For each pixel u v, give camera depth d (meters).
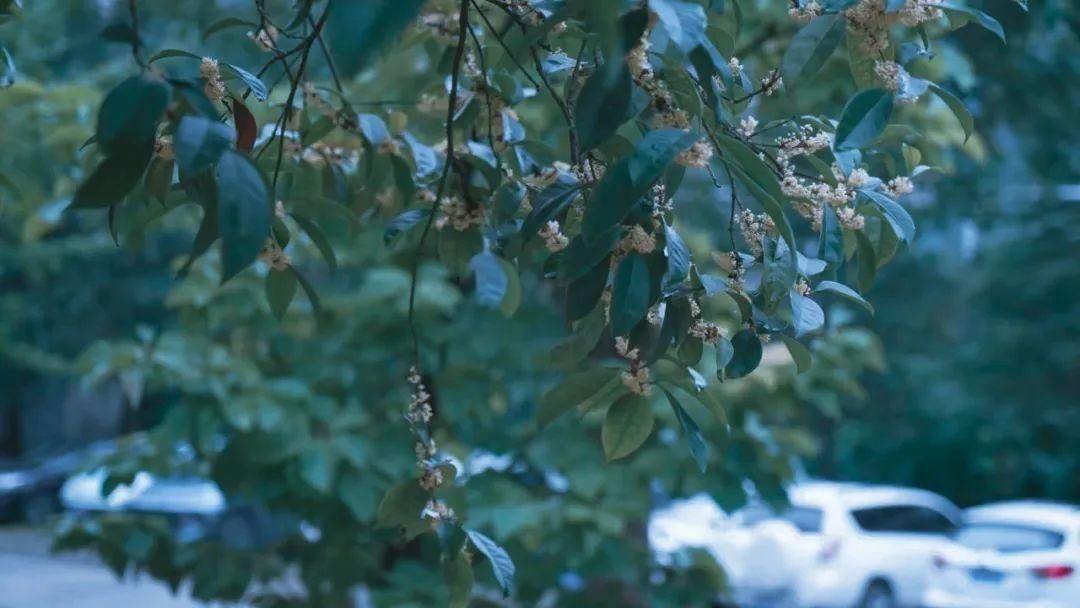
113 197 2.10
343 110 3.95
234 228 2.00
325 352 5.99
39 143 6.79
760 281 2.89
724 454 5.71
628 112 2.69
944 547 12.71
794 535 12.27
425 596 5.44
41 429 30.19
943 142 6.47
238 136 3.10
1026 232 19.78
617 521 5.45
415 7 1.76
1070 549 12.10
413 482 3.20
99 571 16.42
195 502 13.30
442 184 3.38
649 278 2.60
